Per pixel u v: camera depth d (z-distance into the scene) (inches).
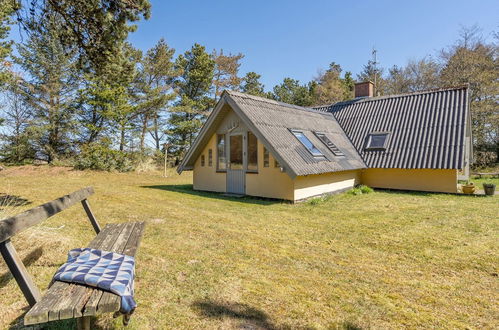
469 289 136.7
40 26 275.4
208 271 151.6
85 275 92.9
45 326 103.0
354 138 533.6
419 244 200.4
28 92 777.6
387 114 542.6
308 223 257.9
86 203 167.9
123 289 87.4
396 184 474.9
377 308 119.3
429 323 109.6
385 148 482.3
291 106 511.8
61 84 801.6
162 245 190.5
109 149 785.6
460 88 502.9
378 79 1336.1
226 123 442.0
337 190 442.6
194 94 1085.1
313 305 121.0
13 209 235.3
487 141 871.1
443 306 121.7
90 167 761.0
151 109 887.1
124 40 298.8
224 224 249.3
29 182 546.6
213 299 124.1
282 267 159.8
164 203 349.4
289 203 361.1
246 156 417.7
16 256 91.9
